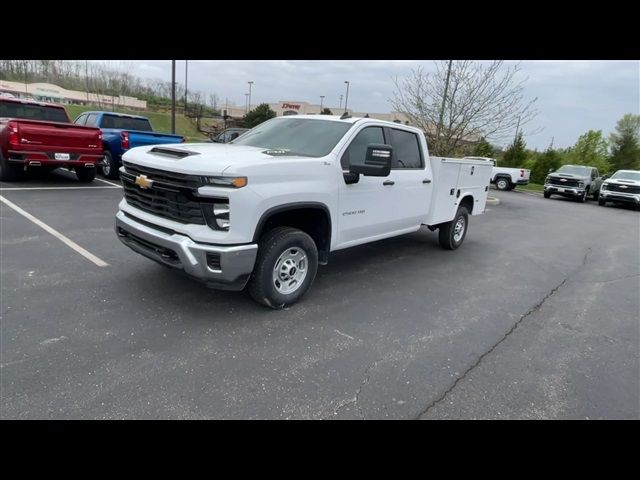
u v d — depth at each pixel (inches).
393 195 211.0
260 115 1494.8
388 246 296.7
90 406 103.6
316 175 164.7
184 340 137.2
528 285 233.0
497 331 168.1
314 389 118.0
